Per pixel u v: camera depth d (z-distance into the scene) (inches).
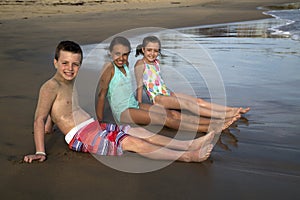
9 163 93.4
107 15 586.6
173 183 84.7
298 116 131.5
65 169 91.0
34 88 161.3
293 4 943.7
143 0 995.9
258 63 220.4
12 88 160.7
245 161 96.3
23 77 181.2
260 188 82.4
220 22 498.0
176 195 79.5
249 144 107.7
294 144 107.7
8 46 281.3
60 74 103.5
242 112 128.2
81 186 83.0
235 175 88.5
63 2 834.8
